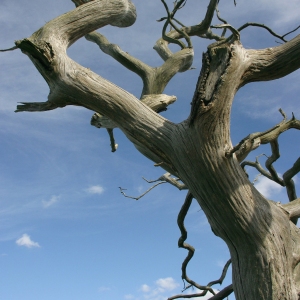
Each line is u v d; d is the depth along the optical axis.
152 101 4.66
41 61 3.49
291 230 3.57
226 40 3.17
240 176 3.19
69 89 3.52
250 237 3.18
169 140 3.32
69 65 3.55
